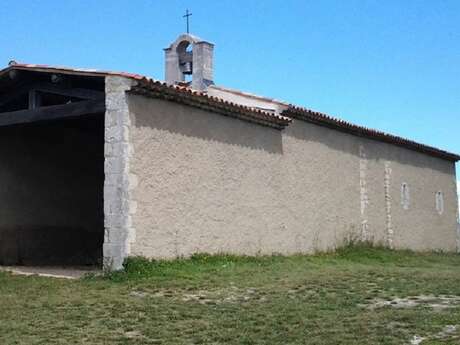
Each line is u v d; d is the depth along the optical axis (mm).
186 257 11430
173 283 9422
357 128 17125
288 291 9070
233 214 12742
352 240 16938
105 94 10609
